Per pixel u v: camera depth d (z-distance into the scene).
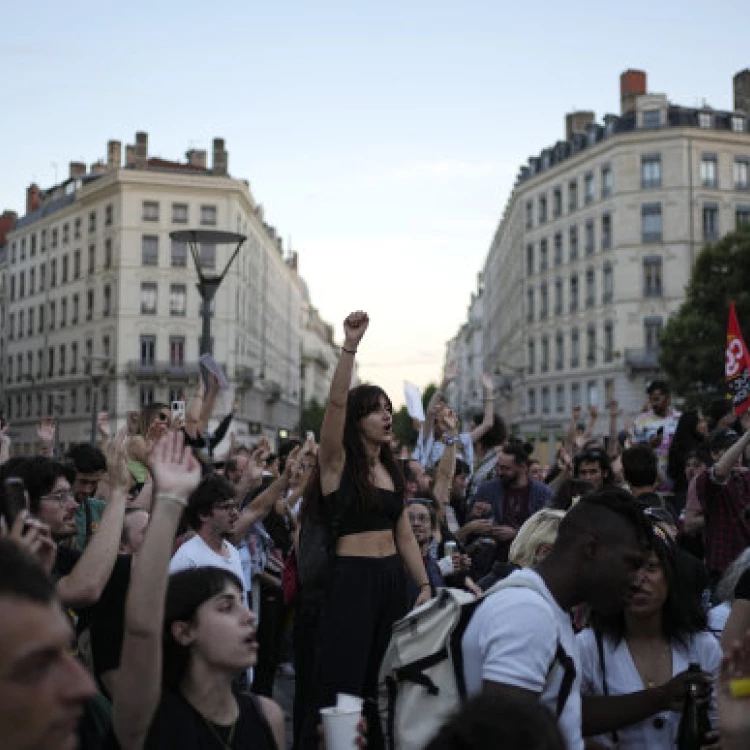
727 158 59.38
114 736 3.13
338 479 5.12
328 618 4.99
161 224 65.88
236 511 6.11
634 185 59.44
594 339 62.09
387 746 3.29
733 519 7.19
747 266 41.94
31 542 2.83
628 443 11.52
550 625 3.07
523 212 71.75
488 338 102.00
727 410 10.01
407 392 10.61
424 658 3.21
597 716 3.53
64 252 73.00
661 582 3.65
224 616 3.20
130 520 5.04
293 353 100.25
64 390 71.44
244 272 70.44
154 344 65.50
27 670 1.73
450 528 9.23
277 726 3.36
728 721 2.81
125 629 2.93
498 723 1.94
